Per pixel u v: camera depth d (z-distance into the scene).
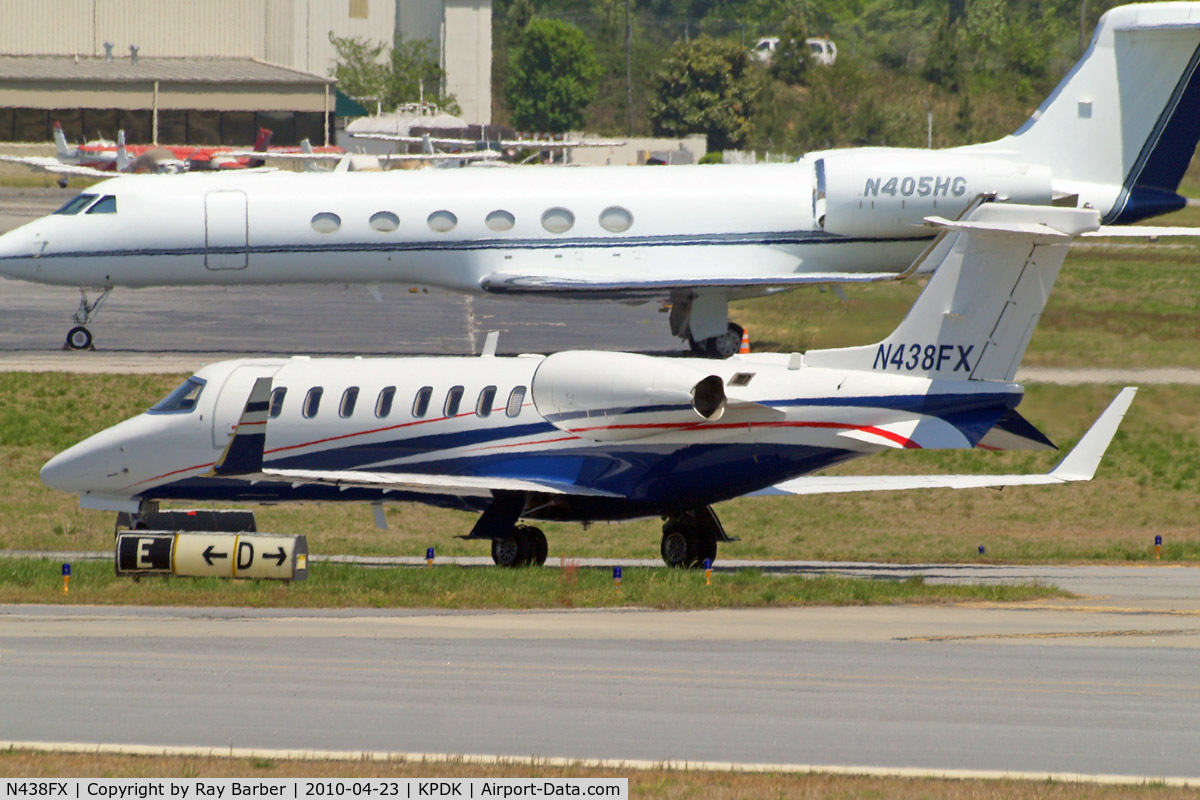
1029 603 67.19
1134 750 41.97
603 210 143.25
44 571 73.19
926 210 143.50
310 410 83.44
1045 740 42.81
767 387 75.75
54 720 43.75
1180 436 126.88
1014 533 109.31
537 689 48.03
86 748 40.91
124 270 142.12
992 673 51.00
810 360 77.00
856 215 143.38
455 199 142.50
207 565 71.19
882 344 76.69
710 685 48.81
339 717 44.44
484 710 45.41
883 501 117.75
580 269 143.75
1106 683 49.75
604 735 42.97
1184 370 142.12
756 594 66.94
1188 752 41.81
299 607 64.12
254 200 141.62
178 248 141.12
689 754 41.25
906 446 75.81
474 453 80.69
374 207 141.88
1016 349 75.88
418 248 142.38
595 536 110.25
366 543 104.38
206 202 141.25
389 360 84.75
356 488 84.50
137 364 142.12
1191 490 117.50
